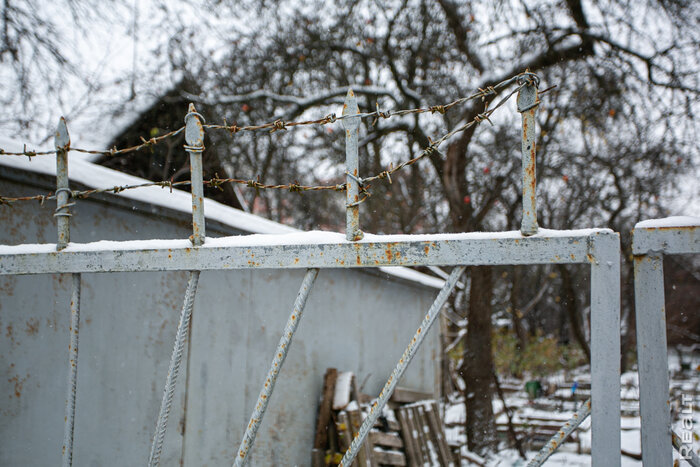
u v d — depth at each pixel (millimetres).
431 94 12742
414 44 12344
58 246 2061
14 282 3150
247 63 12391
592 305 1523
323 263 1745
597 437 1480
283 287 5348
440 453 6719
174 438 4012
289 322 1784
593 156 12758
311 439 5508
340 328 6203
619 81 10578
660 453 1482
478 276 10430
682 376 21188
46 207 3381
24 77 9281
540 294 24953
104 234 3701
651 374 1508
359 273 6727
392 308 7488
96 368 3525
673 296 25281
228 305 4641
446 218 18531
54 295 3352
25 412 3127
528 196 1607
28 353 3176
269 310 5121
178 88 10984
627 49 10211
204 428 4285
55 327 3340
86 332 3492
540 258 1573
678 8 9422
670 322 26750
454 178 11094
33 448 3148
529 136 1614
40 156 3336
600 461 1471
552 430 10586
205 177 10234
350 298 6473
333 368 5742
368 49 12648
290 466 5164
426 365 8469
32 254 2074
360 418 5418
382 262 1700
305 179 14656
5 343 3070
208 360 4379
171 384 1860
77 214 3529
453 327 19188
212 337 4441
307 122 1816
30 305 3215
